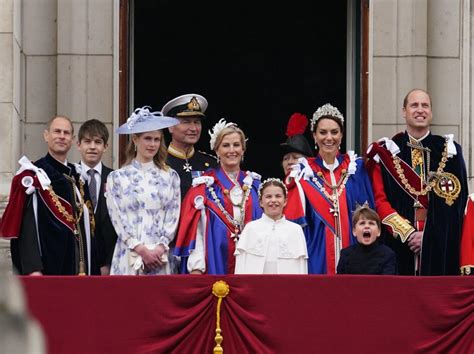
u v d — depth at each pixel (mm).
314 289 32250
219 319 32000
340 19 58281
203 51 60438
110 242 35719
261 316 32094
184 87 59594
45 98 44594
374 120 45125
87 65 44531
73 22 44625
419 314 32344
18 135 42750
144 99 59312
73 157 43594
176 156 38250
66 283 31984
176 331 31984
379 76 45219
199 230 34812
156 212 34375
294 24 59188
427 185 36594
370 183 36875
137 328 31969
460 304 32406
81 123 44406
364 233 34188
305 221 35906
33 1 44750
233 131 35781
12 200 34531
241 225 35062
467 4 45188
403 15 45156
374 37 45312
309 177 36500
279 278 32219
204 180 35344
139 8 59344
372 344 32250
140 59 59469
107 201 34656
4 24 41500
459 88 45094
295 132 40250
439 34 45281
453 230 36312
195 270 34281
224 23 60094
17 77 42656
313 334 32156
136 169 34781
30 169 34719
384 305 32312
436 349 32344
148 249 33906
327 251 35719
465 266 35594
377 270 34031
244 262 34062
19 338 14445
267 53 59625
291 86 59344
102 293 32031
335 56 58594
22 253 34281
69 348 31844
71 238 34906
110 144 44375
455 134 44906
